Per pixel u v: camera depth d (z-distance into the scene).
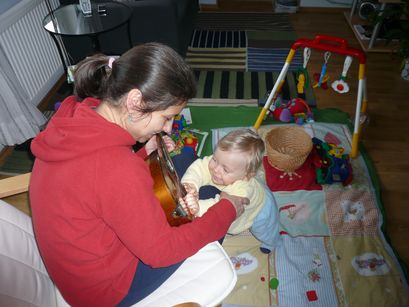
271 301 1.38
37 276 0.94
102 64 0.76
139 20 2.53
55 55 2.69
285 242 1.59
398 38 2.90
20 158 2.13
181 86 0.68
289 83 2.74
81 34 2.07
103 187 0.65
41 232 0.74
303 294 1.40
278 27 3.68
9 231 0.92
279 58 3.10
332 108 2.45
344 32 3.61
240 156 1.25
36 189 0.72
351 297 1.39
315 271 1.48
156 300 0.92
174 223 0.92
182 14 2.72
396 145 2.20
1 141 2.08
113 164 0.65
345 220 1.69
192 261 0.99
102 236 0.74
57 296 1.01
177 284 0.95
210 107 2.44
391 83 2.80
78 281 0.80
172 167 1.03
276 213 1.49
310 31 3.62
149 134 0.79
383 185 1.93
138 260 0.89
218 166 1.30
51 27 2.16
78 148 0.65
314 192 1.82
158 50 0.67
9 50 2.11
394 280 1.45
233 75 2.85
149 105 0.68
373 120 2.39
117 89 0.67
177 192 0.96
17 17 2.16
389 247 1.57
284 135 1.97
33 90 2.41
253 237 1.61
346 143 2.12
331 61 3.06
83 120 0.66
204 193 1.31
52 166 0.69
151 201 0.68
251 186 1.33
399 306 1.37
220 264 0.98
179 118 2.08
